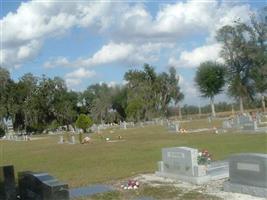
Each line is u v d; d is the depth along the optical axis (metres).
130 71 118.00
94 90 119.25
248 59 93.31
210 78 99.88
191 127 59.78
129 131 64.88
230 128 48.66
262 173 13.35
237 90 95.00
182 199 14.03
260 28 91.06
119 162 25.23
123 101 117.62
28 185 14.94
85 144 43.50
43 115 108.06
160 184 16.75
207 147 30.12
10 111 103.44
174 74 121.50
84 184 18.33
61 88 110.38
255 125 41.00
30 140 65.31
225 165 17.70
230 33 93.38
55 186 13.71
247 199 13.22
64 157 31.52
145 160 25.19
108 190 16.58
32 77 108.00
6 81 104.12
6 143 62.66
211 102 102.62
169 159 17.92
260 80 91.81
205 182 16.34
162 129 62.62
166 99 121.38
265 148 27.17
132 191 15.94
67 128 105.75
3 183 15.36
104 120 117.94
